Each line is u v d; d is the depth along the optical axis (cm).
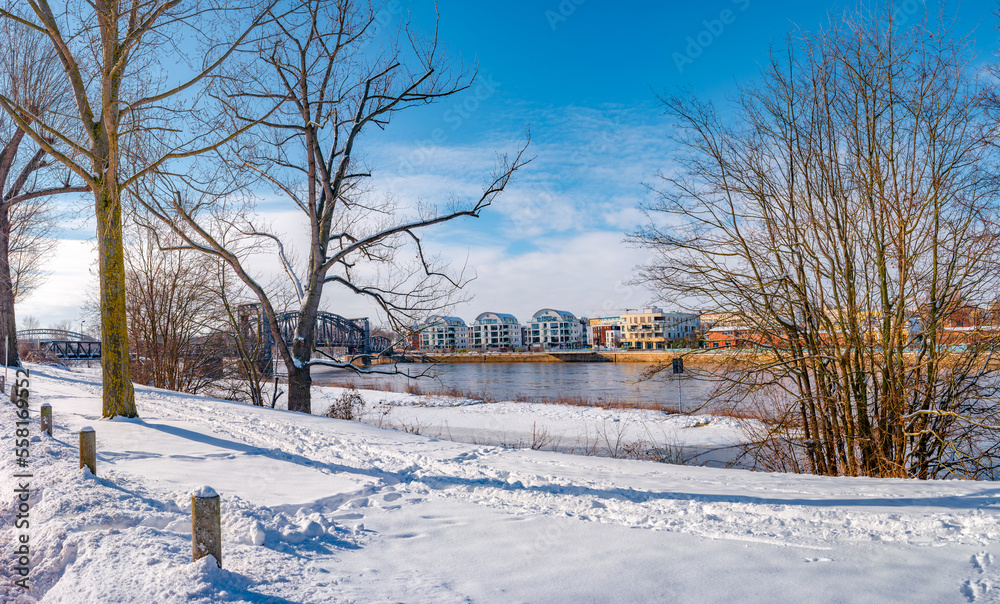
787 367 1135
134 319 2758
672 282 1205
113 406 1162
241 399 2750
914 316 1055
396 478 786
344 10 1767
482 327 15650
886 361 1057
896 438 1066
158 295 2728
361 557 458
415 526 554
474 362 10725
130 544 412
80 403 1430
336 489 674
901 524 516
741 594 383
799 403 1167
